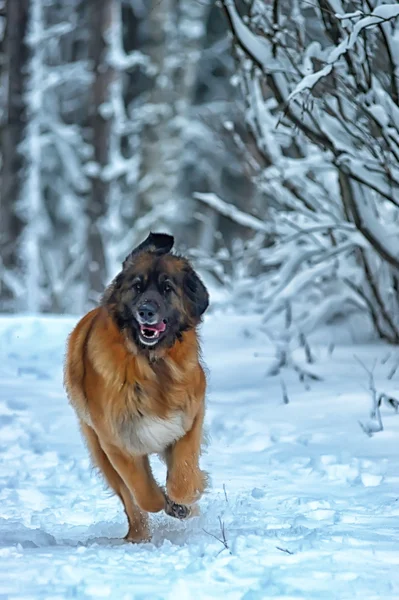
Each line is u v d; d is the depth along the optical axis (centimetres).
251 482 997
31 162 3634
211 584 621
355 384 1402
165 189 3831
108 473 865
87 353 838
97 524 863
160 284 817
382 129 1240
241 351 1659
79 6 4169
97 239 3403
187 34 3922
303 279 1612
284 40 1373
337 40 1287
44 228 4150
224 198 4347
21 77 3522
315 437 1168
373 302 1647
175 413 827
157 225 3862
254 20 1352
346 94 1282
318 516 840
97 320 845
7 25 3500
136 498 815
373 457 1073
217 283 2692
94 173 3416
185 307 837
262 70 1287
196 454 848
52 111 4184
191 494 834
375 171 1321
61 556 704
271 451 1126
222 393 1414
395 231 1444
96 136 3438
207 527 822
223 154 4153
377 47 1307
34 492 979
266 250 1781
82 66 4041
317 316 1638
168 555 706
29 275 3631
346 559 685
